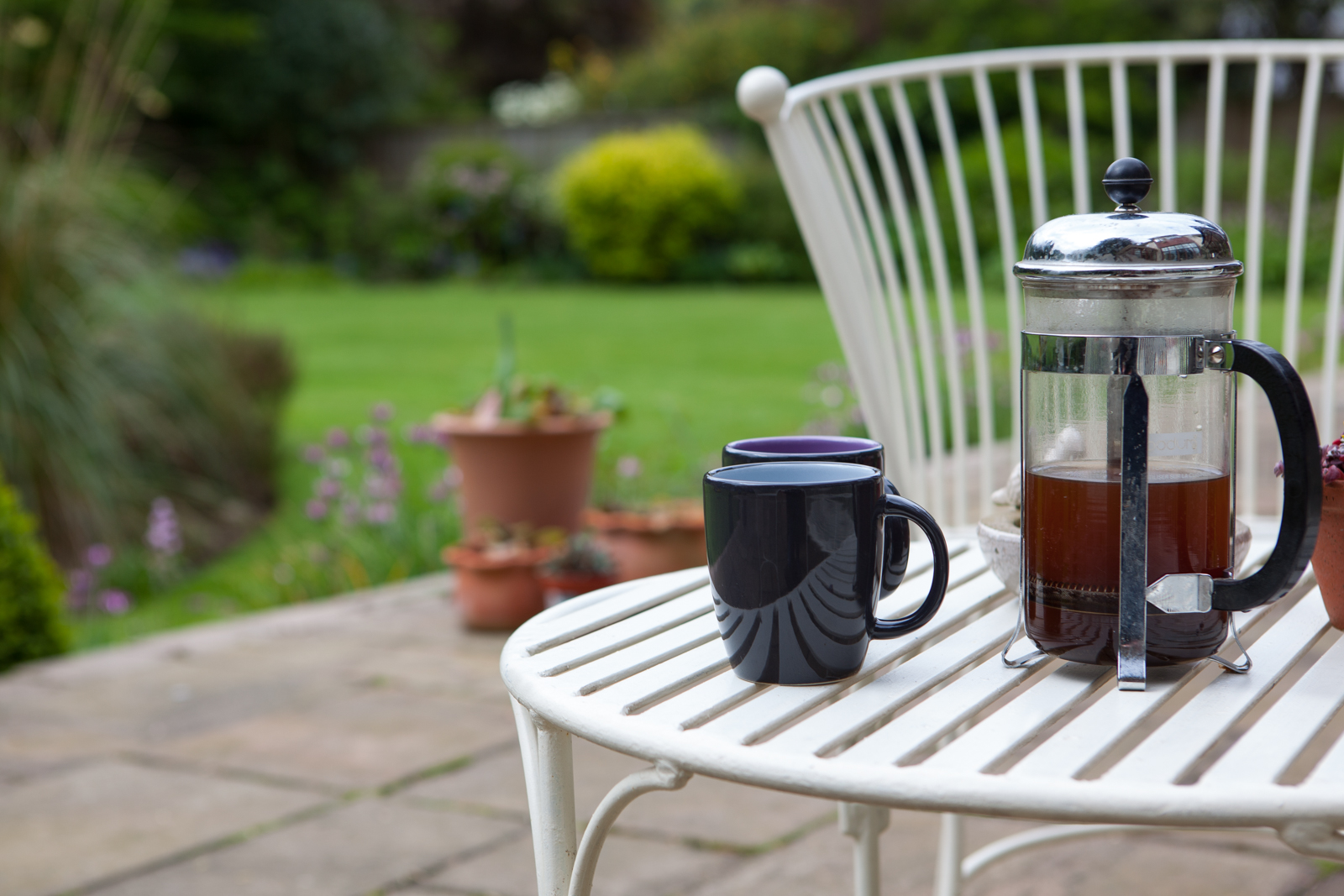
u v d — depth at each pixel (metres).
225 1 13.34
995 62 1.52
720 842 1.70
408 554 3.48
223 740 2.12
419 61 15.34
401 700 2.30
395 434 5.23
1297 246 1.47
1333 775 0.58
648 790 0.67
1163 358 0.68
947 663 0.76
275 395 4.57
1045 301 0.72
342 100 14.10
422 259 13.02
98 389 3.66
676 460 4.55
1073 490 0.72
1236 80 12.77
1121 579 0.69
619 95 15.07
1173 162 1.54
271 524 4.09
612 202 12.12
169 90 12.81
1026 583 0.75
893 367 1.40
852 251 1.38
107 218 4.04
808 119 1.54
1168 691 0.70
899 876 1.59
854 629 0.72
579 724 0.69
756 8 14.73
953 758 0.62
